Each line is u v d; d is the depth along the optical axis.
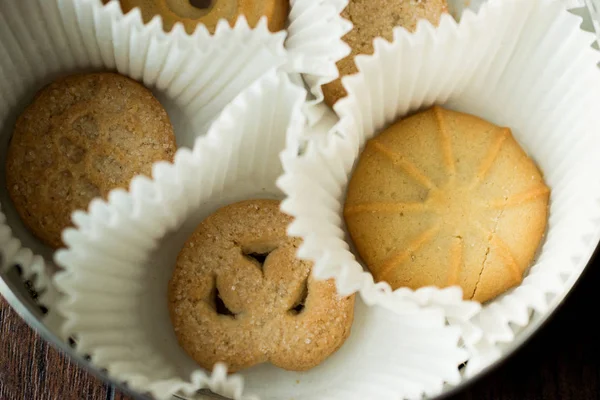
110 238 0.33
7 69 0.35
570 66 0.35
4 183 0.35
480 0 0.37
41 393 0.36
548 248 0.35
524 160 0.36
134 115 0.36
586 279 0.37
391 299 0.33
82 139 0.35
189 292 0.35
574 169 0.35
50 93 0.36
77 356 0.32
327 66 0.35
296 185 0.33
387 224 0.36
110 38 0.35
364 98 0.35
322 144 0.35
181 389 0.33
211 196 0.35
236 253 0.35
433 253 0.35
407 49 0.34
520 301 0.34
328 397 0.34
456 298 0.33
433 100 0.36
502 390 0.37
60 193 0.35
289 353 0.34
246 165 0.35
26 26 0.34
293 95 0.33
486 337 0.34
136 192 0.32
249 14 0.36
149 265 0.35
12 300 0.32
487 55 0.35
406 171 0.36
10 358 0.36
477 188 0.36
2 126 0.35
